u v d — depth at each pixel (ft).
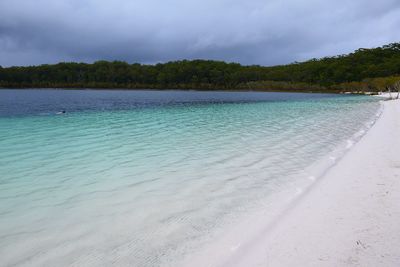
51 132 49.93
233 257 13.92
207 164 30.14
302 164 29.89
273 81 414.41
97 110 97.45
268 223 17.15
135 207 19.69
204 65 441.68
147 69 437.58
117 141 42.29
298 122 66.49
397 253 13.69
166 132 50.83
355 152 33.53
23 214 18.72
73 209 19.43
